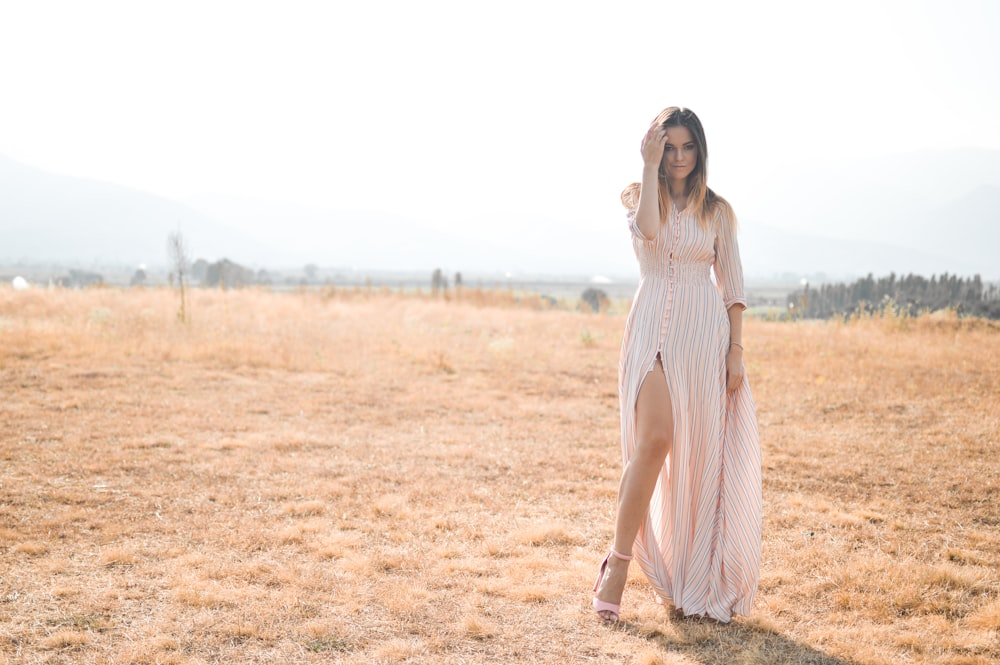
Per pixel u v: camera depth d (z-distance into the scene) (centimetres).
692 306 336
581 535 435
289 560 386
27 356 992
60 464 548
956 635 313
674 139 335
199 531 426
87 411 722
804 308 1914
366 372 999
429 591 353
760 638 313
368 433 688
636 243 350
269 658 287
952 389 880
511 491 522
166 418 709
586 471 575
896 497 511
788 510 482
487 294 2325
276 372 983
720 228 347
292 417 741
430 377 982
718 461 338
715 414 337
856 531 443
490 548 407
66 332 1159
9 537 405
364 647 298
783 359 1127
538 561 389
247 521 444
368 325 1506
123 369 942
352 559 385
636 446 331
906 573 374
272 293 2209
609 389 931
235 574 365
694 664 289
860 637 313
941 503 497
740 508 333
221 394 830
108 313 1359
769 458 604
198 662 282
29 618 313
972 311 1803
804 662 292
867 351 1205
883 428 711
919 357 1132
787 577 373
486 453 625
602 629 320
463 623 317
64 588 341
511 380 970
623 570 329
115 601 332
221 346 1102
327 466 573
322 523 442
